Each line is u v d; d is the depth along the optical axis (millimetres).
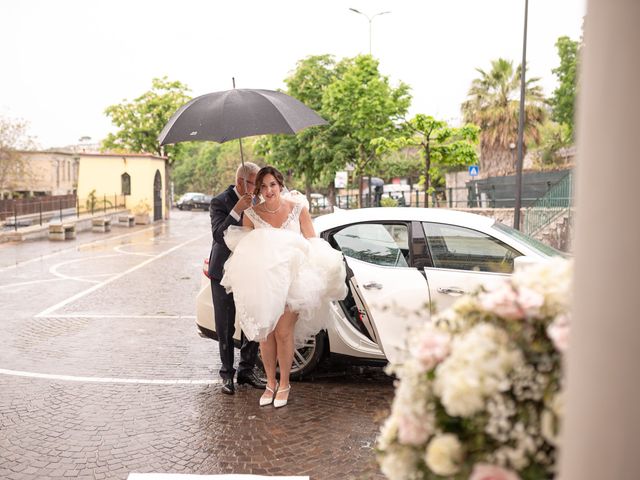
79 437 4246
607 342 1215
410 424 1758
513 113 28641
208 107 4770
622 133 1174
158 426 4434
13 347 6738
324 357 5316
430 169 17156
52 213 29594
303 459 3859
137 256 16672
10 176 31781
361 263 5012
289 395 5031
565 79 30359
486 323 1820
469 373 1639
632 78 1159
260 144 32188
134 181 34688
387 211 5238
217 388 5270
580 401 1266
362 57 21828
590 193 1231
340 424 4410
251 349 5289
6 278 12367
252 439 4180
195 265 14578
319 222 5375
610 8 1178
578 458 1271
